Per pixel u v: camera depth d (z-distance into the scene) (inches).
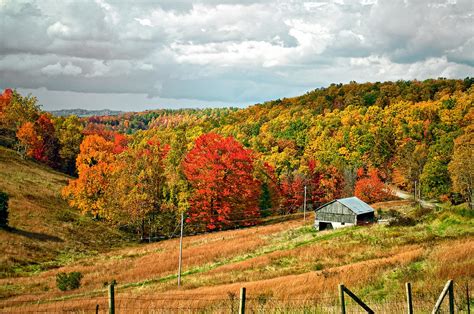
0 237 2374.5
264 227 3284.9
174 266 2065.7
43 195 3398.1
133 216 3292.3
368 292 1028.5
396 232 2186.3
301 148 6294.3
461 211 2182.6
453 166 3265.3
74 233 2906.0
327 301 912.3
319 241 2335.1
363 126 6043.3
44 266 2177.7
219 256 2230.6
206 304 1011.9
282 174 4768.7
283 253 2021.4
